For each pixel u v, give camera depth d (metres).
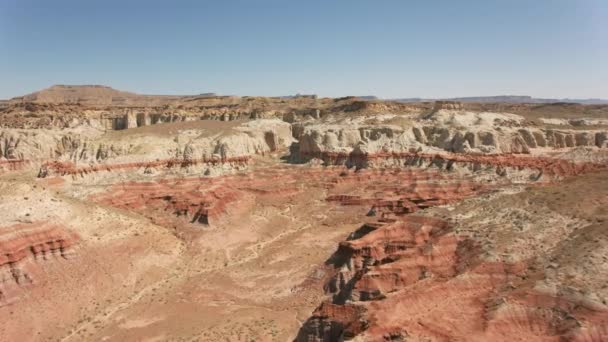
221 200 109.88
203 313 69.88
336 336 49.97
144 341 62.44
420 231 70.69
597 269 48.97
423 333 42.75
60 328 64.81
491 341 42.31
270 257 89.75
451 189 113.56
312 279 73.56
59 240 74.62
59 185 109.94
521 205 69.62
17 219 72.25
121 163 122.75
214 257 91.62
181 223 103.19
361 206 113.81
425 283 52.28
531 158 123.31
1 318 62.72
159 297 75.12
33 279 68.44
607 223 57.59
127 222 92.62
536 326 44.00
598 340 41.38
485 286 51.94
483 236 62.16
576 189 72.25
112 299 72.75
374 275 59.50
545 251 56.12
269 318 66.88
